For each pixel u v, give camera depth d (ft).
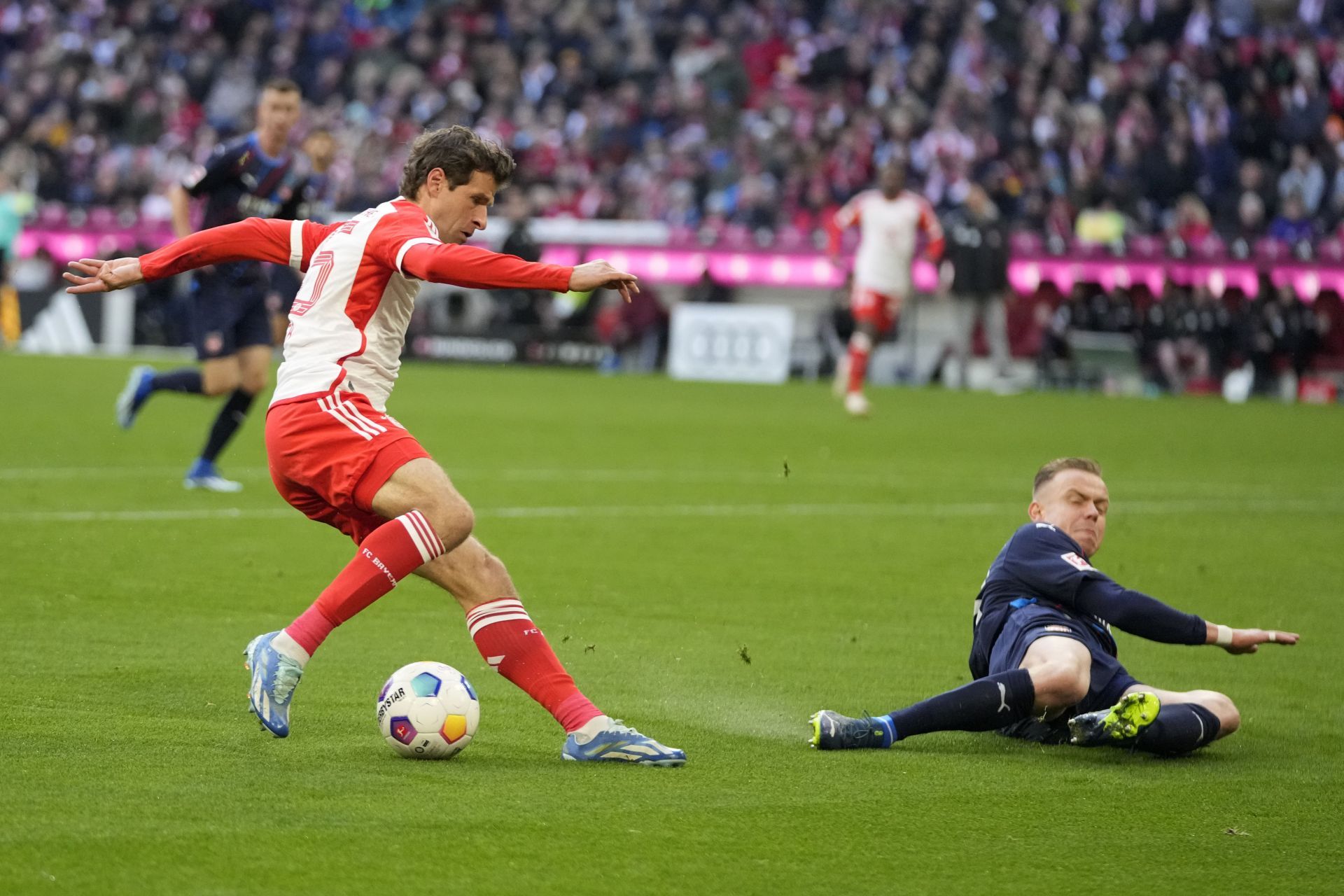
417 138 53.21
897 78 349.00
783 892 36.83
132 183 357.00
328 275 51.62
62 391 209.36
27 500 109.40
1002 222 290.15
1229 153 319.68
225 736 50.65
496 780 46.44
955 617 78.69
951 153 312.71
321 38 392.68
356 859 38.19
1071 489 57.26
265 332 119.14
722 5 388.98
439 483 50.11
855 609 80.07
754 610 79.05
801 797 45.52
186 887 35.78
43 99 385.70
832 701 59.67
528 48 380.78
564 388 251.80
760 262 305.12
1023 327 296.92
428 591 81.87
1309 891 38.09
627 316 308.81
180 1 404.77
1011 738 54.80
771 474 141.38
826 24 374.63
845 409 223.51
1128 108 331.98
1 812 41.04
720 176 332.19
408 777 46.44
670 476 137.80
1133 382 294.05
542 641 50.75
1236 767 50.98
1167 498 133.28
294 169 117.39
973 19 349.00
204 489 118.73
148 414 184.44
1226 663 69.97
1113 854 40.75
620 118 350.43
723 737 53.31
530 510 114.01
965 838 41.83
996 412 227.40
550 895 36.11
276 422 51.57
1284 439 192.54
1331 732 56.85
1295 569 96.68
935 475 144.46
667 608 79.05
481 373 289.12
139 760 47.06
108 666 61.05
